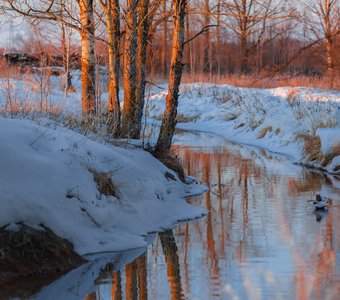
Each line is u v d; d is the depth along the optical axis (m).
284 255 8.05
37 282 7.08
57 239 7.81
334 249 8.30
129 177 10.25
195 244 8.70
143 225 9.49
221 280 7.09
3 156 8.31
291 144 19.66
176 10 12.31
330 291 6.68
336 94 29.22
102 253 8.19
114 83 13.38
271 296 6.56
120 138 12.81
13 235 7.46
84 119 12.41
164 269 7.55
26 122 9.75
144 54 13.84
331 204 11.24
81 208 8.58
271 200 11.66
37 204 7.96
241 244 8.64
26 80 15.27
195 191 12.34
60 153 9.17
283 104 25.83
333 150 15.66
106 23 13.77
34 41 22.20
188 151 19.55
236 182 13.71
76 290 6.81
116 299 6.54
